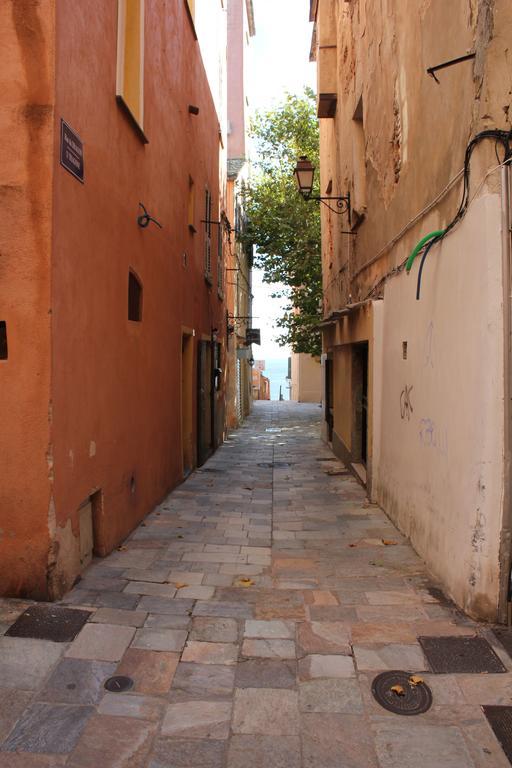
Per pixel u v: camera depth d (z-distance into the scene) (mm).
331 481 9930
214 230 14336
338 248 12672
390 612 4254
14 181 4125
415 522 5785
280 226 21891
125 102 5707
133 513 6477
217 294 14992
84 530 5105
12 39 4102
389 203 7250
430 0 5238
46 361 4168
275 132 23234
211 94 13539
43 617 4027
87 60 4820
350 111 10211
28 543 4258
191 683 3363
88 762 2734
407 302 6168
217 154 15016
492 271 3902
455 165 4582
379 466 8016
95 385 5125
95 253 5082
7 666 3467
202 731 2957
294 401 41719
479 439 4023
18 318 4160
